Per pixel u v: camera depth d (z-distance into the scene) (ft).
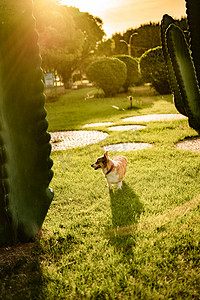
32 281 8.64
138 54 144.66
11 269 9.21
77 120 41.98
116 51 173.78
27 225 10.37
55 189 15.94
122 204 13.55
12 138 8.84
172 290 7.80
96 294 7.89
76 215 12.80
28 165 9.72
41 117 9.35
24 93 8.68
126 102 59.77
